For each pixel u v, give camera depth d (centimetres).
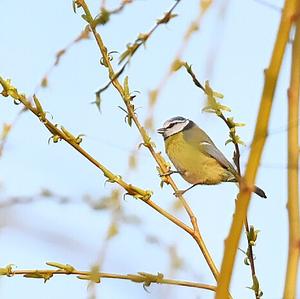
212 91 362
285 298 253
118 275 399
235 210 250
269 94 253
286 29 254
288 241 261
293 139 266
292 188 264
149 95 300
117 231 310
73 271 446
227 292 242
